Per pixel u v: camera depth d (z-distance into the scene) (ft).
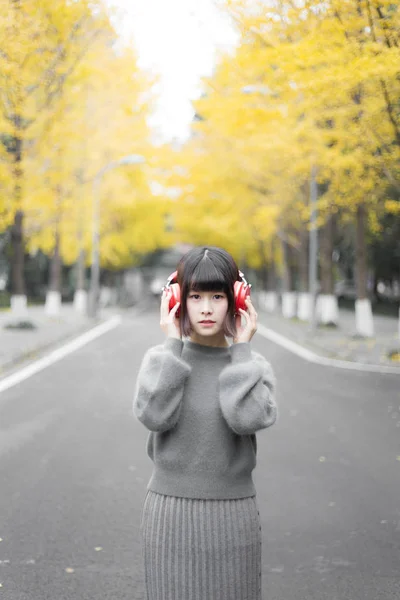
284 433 27.22
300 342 70.90
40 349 59.00
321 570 14.02
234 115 50.96
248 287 7.65
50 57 47.91
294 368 49.03
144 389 7.38
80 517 17.10
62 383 40.34
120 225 133.18
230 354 7.64
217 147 83.15
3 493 19.11
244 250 157.17
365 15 34.12
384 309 140.36
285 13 35.17
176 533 7.33
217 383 7.52
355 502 18.44
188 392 7.49
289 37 36.42
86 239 118.21
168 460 7.44
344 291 178.19
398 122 42.70
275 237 127.13
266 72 40.55
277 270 162.40
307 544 15.44
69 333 74.49
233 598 7.34
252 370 7.34
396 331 84.58
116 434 26.81
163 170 108.37
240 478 7.50
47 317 99.35
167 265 240.32
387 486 19.94
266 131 51.57
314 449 24.54
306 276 102.12
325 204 61.46
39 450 24.17
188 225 148.87
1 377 42.55
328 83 35.27
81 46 50.03
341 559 14.57
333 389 39.01
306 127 44.27
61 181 67.46
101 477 20.72
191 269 7.54
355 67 33.55
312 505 18.19
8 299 146.51
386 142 44.93
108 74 63.16
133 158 89.10
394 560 14.52
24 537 15.76
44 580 13.48
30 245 110.52
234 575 7.34
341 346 63.00
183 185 104.73
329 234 88.89
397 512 17.62
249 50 38.09
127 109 70.79
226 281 7.52
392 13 34.32
